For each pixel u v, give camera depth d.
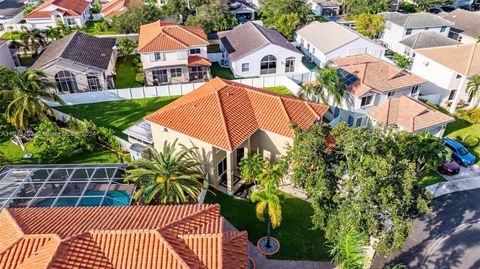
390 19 71.25
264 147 35.31
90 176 30.00
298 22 69.81
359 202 20.83
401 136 29.34
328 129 26.91
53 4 77.56
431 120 40.38
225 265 19.47
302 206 31.42
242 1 93.38
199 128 32.56
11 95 38.88
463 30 71.38
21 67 56.31
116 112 46.44
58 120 44.31
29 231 19.73
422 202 20.91
